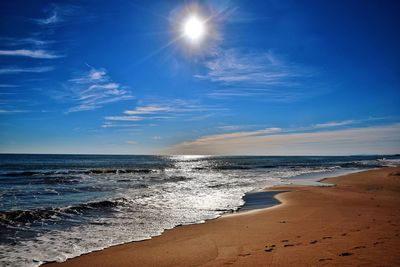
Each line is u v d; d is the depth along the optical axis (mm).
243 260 6809
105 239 9383
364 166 61156
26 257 7777
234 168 54719
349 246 7242
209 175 36688
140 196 18484
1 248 8516
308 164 72188
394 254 6551
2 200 17031
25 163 64500
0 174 35219
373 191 20016
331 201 15797
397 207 13664
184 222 11742
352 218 11031
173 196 18562
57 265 7199
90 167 53188
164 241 9008
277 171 45125
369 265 5887
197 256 7398
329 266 5914
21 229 10609
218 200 17109
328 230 9180
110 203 15648
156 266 6840
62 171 40656
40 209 13680
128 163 75375
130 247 8469
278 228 9969
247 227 10398
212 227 10648
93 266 7039
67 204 15836
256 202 16469
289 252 7055
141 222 11742
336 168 53562
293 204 15156
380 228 9203
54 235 9883
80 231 10367
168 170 46781
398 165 65500
